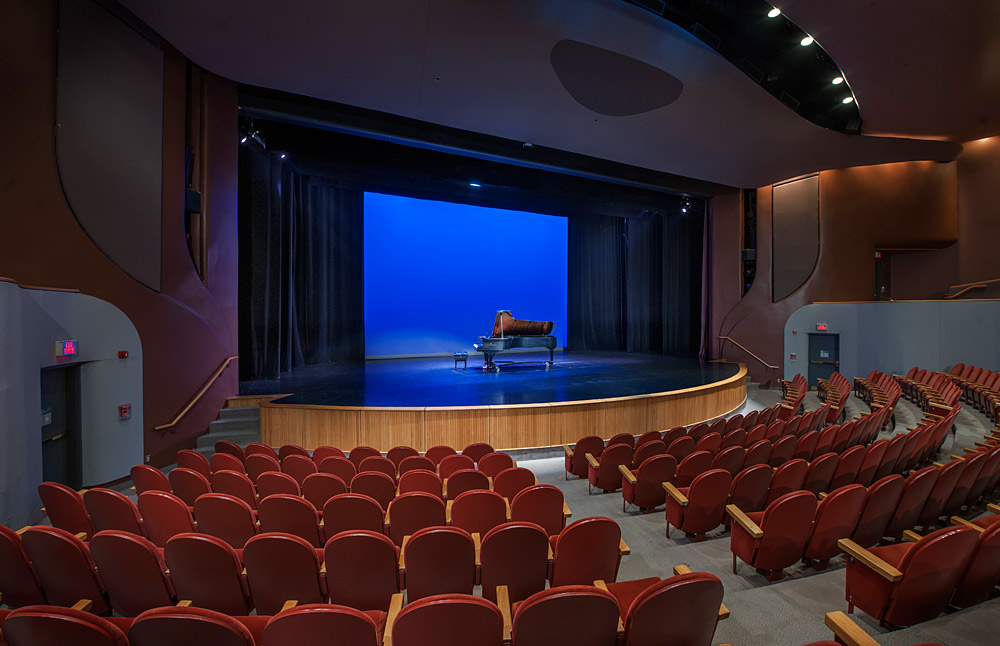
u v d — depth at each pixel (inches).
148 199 213.5
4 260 159.0
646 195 499.2
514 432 235.3
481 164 414.3
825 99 327.3
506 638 65.1
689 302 550.3
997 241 407.2
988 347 329.7
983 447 162.7
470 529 110.7
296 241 424.5
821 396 373.7
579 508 158.9
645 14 223.3
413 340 515.2
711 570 111.1
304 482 130.1
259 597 84.4
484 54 247.4
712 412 301.7
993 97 300.5
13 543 84.5
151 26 215.0
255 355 340.8
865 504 106.1
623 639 62.8
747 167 418.9
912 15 213.8
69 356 176.1
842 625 66.2
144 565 81.4
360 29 225.1
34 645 55.1
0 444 138.6
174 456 226.7
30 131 166.4
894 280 474.3
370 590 84.9
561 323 600.1
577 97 291.3
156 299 216.7
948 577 78.6
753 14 243.4
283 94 305.0
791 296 456.4
